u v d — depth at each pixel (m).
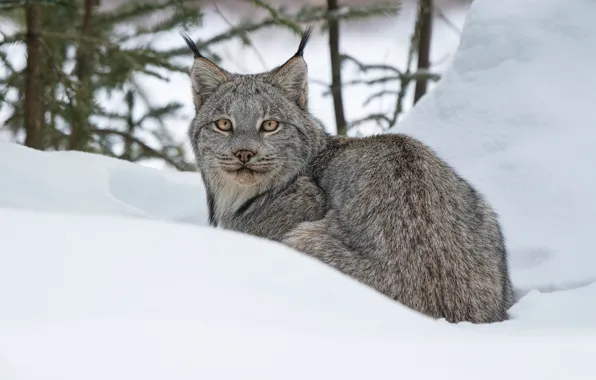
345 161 12.29
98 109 20.81
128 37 21.00
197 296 6.52
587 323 10.16
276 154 12.69
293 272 7.32
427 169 11.41
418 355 6.11
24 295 6.19
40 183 13.83
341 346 6.09
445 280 10.56
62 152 15.53
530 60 15.87
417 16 22.47
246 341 5.89
